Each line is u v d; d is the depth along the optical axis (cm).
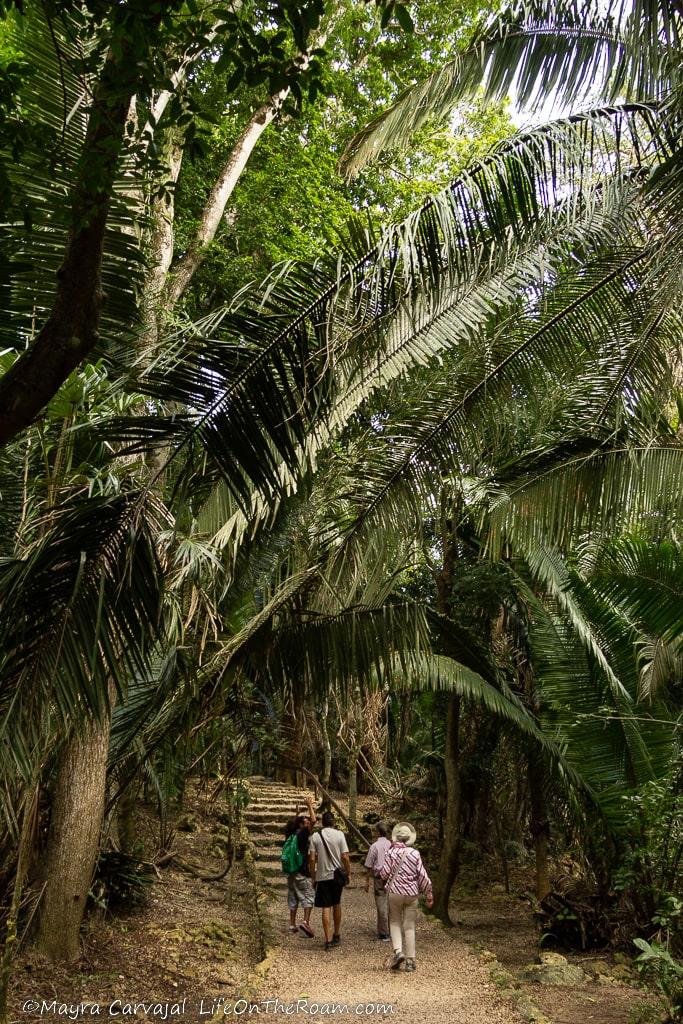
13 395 299
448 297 434
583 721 917
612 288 538
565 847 1293
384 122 582
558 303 543
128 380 391
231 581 706
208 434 400
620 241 496
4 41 509
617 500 617
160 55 331
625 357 576
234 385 395
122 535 402
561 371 572
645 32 448
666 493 605
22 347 388
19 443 580
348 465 576
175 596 539
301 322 402
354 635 714
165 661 725
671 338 563
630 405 596
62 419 533
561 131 438
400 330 430
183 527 548
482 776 1290
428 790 1619
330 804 1447
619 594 739
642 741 895
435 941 982
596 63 498
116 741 820
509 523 648
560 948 916
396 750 1806
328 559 620
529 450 634
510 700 977
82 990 696
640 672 879
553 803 1050
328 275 407
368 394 456
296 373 404
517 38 516
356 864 1537
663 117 438
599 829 903
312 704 869
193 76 550
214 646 754
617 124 451
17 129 354
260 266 1312
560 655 959
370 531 599
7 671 379
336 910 964
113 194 356
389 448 578
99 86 327
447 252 427
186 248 1241
